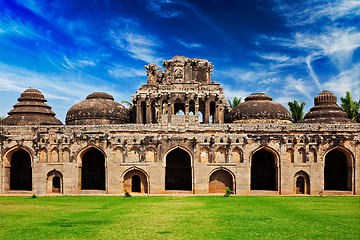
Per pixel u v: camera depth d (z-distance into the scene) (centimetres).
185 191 3133
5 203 2542
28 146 3281
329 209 2177
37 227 1641
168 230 1559
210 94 3778
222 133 3212
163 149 3139
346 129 3200
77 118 4044
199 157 3122
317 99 3975
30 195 3155
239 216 1908
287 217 1880
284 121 3916
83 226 1655
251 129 3209
